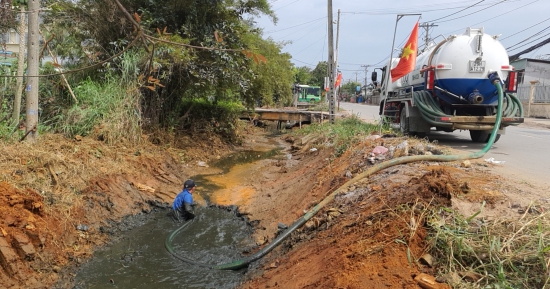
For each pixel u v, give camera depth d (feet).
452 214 12.78
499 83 29.78
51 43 36.73
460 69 32.37
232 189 31.91
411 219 12.46
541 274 9.95
